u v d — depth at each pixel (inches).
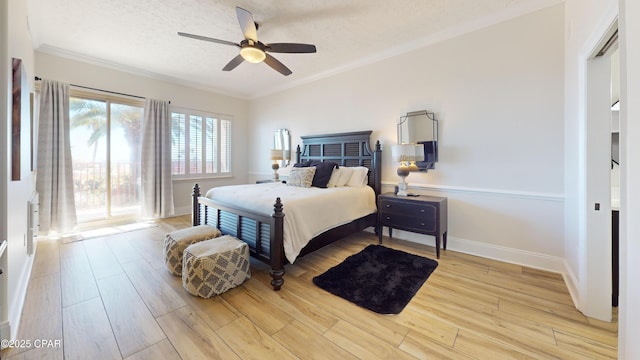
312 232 96.5
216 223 117.9
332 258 113.2
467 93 116.1
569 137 88.4
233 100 225.5
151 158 173.6
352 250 123.2
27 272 88.5
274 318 70.1
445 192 124.0
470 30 113.9
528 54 101.1
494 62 108.8
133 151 173.3
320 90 176.6
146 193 173.5
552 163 97.7
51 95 135.6
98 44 132.2
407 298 79.7
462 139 118.1
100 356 55.8
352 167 150.9
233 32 120.3
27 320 67.4
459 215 120.3
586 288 70.6
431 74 126.2
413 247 127.0
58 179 138.7
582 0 73.8
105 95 158.6
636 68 39.1
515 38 103.7
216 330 64.9
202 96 205.0
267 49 104.9
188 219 178.5
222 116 218.2
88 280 90.1
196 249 84.7
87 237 137.7
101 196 161.8
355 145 155.8
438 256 112.3
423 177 130.5
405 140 135.5
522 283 89.6
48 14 105.3
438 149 125.3
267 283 90.0
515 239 106.6
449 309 74.4
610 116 68.0
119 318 69.1
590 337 62.5
